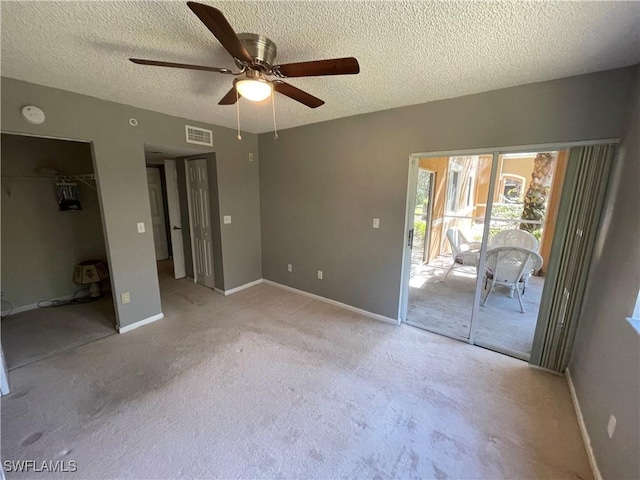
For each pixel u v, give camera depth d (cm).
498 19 135
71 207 352
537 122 214
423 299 364
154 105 272
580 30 143
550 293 226
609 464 138
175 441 169
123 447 165
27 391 207
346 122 311
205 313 338
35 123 220
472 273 433
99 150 257
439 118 255
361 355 256
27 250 334
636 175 157
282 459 159
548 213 285
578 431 178
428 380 223
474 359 251
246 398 203
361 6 127
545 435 175
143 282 303
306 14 133
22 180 324
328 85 221
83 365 237
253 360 247
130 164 279
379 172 297
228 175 376
